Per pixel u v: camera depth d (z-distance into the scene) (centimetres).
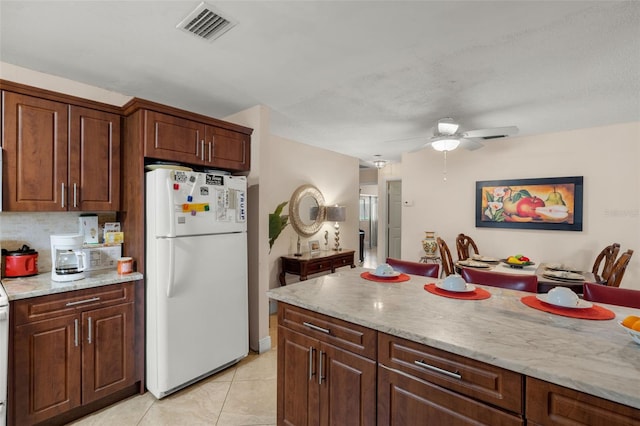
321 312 151
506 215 434
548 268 314
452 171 484
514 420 99
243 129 286
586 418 87
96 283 202
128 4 157
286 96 279
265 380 244
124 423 194
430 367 118
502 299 165
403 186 536
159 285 215
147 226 225
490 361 102
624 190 359
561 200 394
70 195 213
